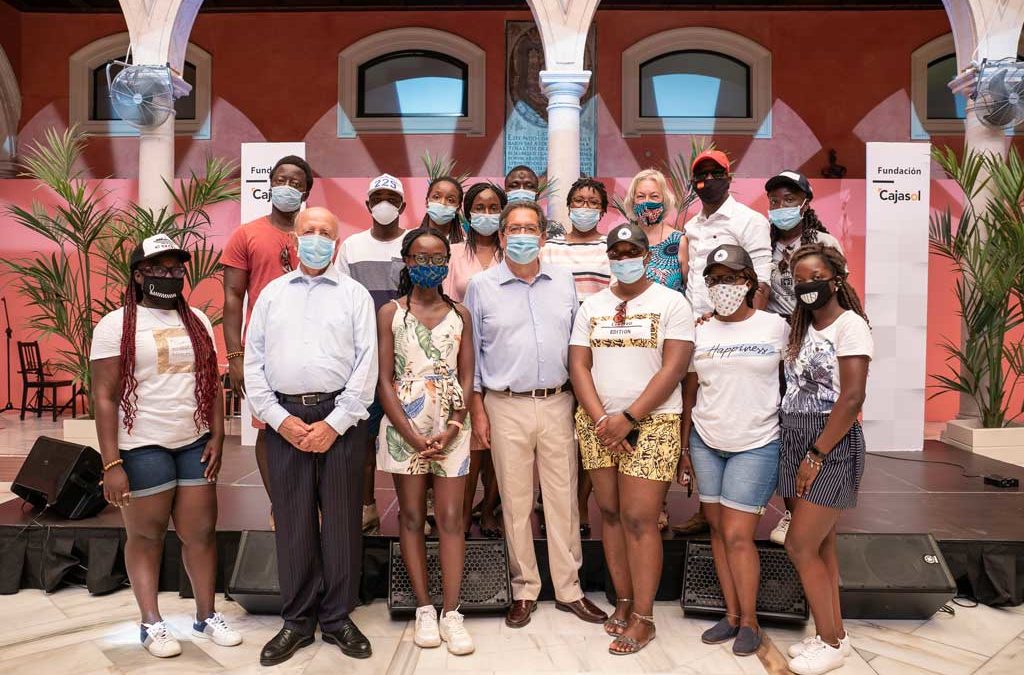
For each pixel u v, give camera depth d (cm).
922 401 586
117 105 592
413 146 891
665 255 359
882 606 325
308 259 282
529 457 319
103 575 350
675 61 894
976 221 579
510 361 312
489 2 873
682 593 327
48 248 800
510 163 886
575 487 327
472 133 888
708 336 296
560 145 608
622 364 300
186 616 327
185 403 289
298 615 289
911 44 868
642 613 299
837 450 271
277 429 280
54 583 352
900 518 380
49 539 355
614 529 313
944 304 785
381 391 299
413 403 296
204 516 298
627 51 878
